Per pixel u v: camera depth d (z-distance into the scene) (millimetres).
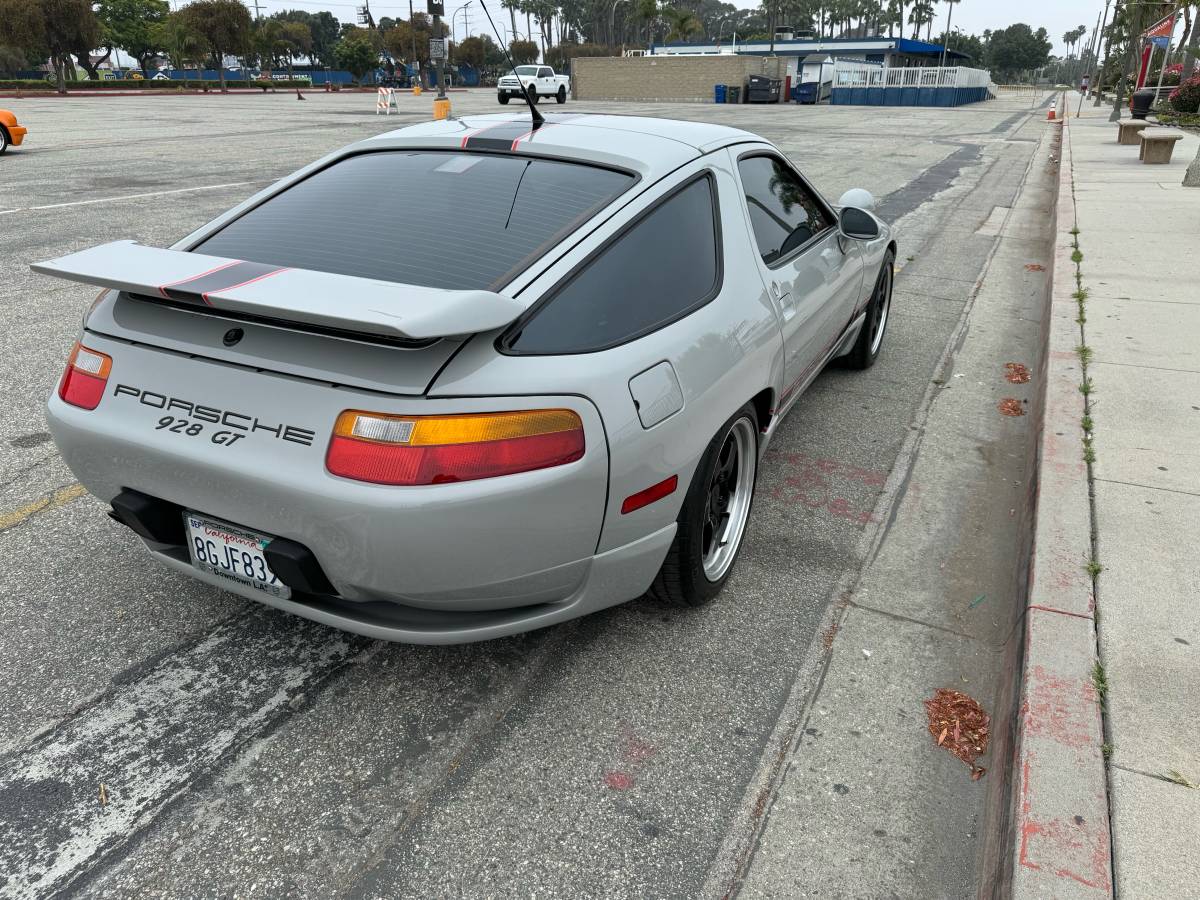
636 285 2344
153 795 2104
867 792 2172
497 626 2201
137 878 1894
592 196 2471
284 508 1987
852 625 2828
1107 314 5703
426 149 2822
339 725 2340
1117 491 3314
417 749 2266
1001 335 5988
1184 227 8812
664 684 2527
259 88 62938
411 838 2010
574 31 123812
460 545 1955
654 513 2338
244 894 1864
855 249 4129
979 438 4309
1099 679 2299
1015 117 34188
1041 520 3102
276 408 1995
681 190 2660
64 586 2908
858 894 1903
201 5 52406
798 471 3908
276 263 2346
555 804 2113
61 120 23766
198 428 2072
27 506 3402
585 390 2059
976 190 13008
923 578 3109
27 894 1844
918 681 2572
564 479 2021
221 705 2400
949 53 70188
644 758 2260
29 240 7691
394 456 1891
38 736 2270
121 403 2188
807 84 45094
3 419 4160
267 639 2680
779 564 3168
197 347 2123
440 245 2301
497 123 3012
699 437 2412
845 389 4922
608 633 2750
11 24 42062
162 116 26484
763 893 1899
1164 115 28938
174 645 2639
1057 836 1836
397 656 2621
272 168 13094
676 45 63844
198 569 2342
